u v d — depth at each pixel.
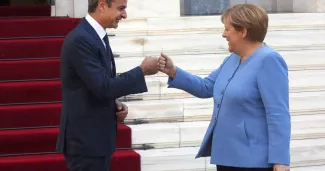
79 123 6.88
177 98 11.70
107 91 6.75
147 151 10.23
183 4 15.52
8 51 12.28
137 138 10.41
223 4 15.77
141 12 13.68
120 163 9.77
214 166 10.05
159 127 10.53
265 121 6.56
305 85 12.14
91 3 6.94
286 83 6.52
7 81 11.71
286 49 13.18
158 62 7.07
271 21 13.80
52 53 12.44
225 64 6.99
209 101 11.21
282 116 6.41
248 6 6.60
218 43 12.82
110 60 7.14
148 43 12.62
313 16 13.98
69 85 6.93
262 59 6.52
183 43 12.73
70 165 7.07
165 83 11.61
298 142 10.77
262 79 6.47
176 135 10.52
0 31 12.93
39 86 11.22
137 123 10.94
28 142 10.07
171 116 11.09
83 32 6.80
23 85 11.20
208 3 15.62
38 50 12.38
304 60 12.66
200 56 12.34
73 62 6.77
